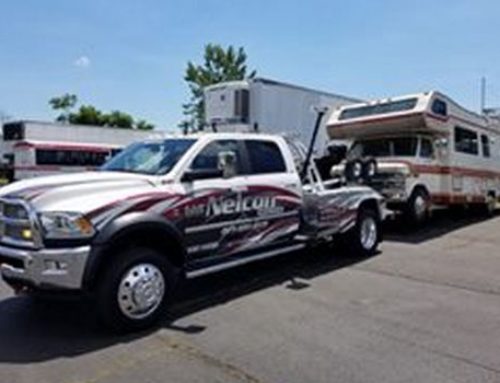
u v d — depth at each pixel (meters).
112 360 4.95
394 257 9.45
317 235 8.25
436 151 12.85
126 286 5.57
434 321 5.91
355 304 6.57
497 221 14.67
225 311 6.33
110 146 31.41
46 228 5.34
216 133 7.11
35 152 28.70
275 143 7.81
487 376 4.52
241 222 7.00
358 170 11.61
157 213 5.92
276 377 4.53
